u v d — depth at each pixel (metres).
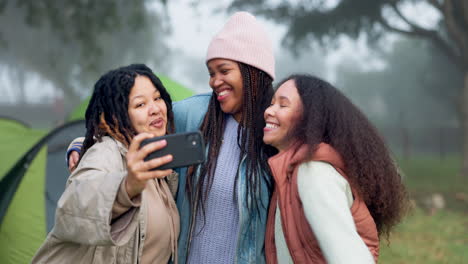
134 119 1.71
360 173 1.53
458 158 19.66
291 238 1.55
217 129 1.99
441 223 6.44
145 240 1.69
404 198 1.73
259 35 1.97
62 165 3.99
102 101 1.71
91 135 1.74
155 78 1.79
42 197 3.77
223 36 1.95
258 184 1.88
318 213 1.38
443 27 14.62
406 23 11.61
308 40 12.81
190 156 1.36
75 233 1.38
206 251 1.90
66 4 11.55
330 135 1.56
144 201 1.65
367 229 1.55
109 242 1.36
